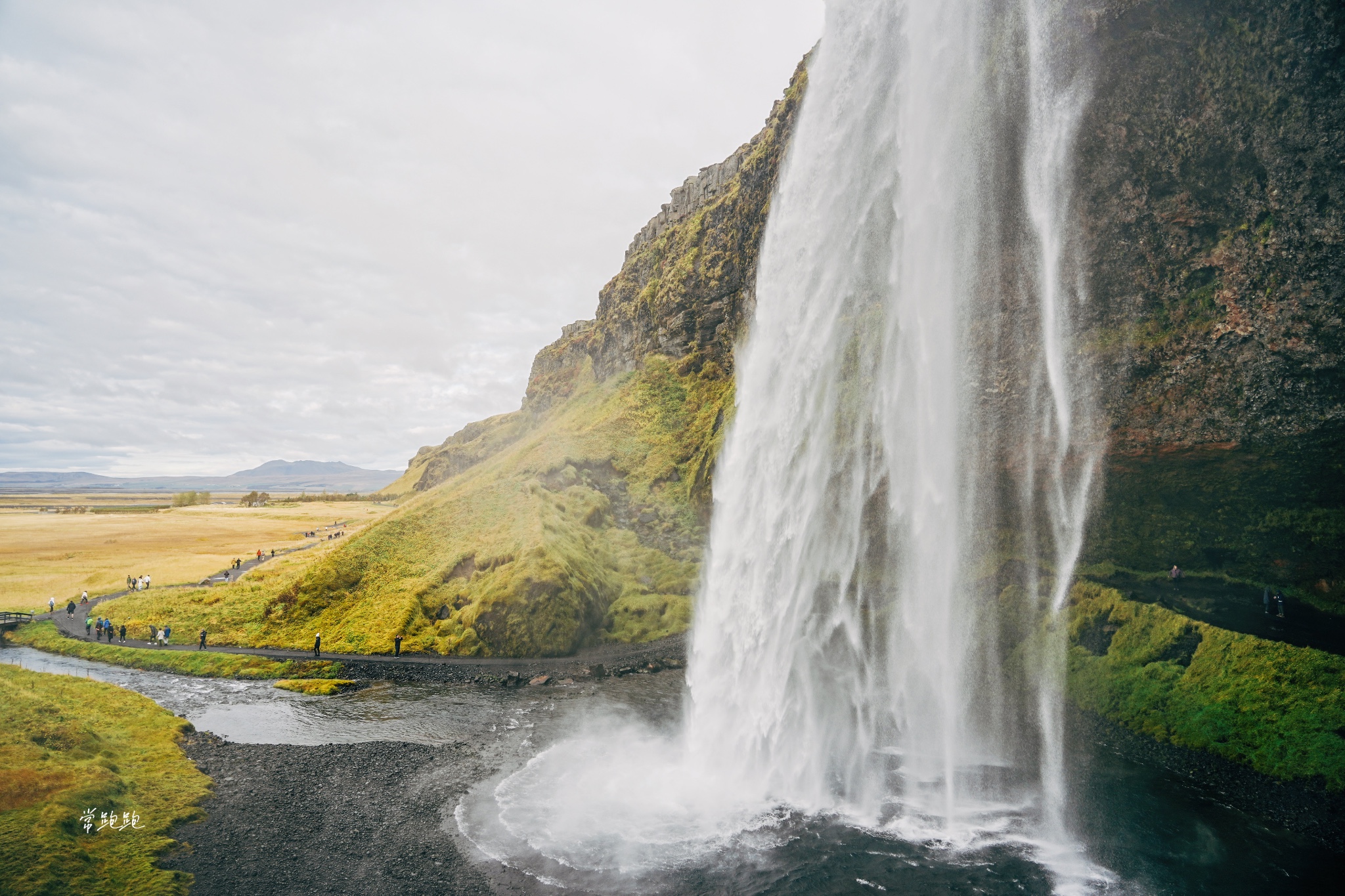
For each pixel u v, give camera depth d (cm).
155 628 6994
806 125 5369
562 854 2770
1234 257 3297
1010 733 3784
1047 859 2628
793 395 5175
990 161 3934
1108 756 3488
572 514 8281
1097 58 3488
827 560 4716
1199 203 3353
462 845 2855
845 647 4469
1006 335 4006
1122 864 2567
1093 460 3888
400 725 4453
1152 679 3719
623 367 12750
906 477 4338
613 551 7994
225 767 3712
